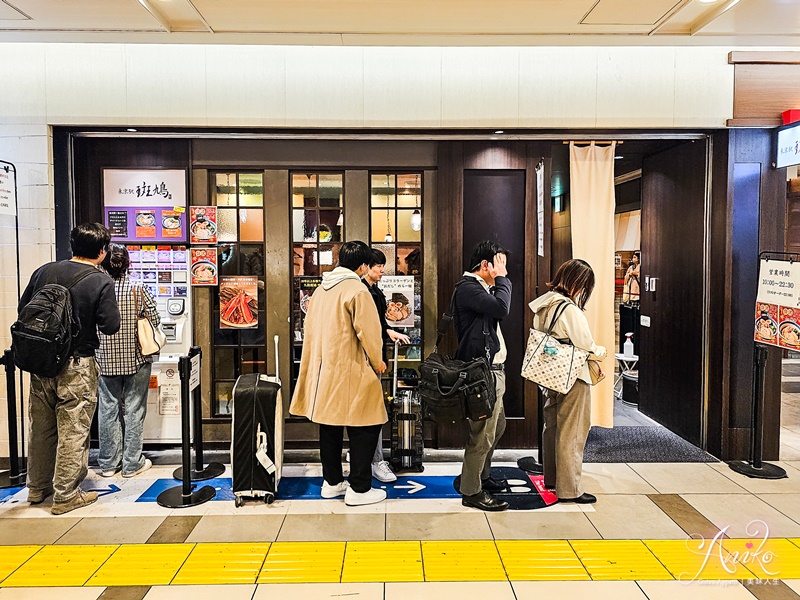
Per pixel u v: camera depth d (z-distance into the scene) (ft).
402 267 13.34
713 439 12.93
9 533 9.19
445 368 9.46
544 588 7.63
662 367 15.49
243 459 10.23
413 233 13.30
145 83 12.40
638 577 7.90
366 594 7.47
